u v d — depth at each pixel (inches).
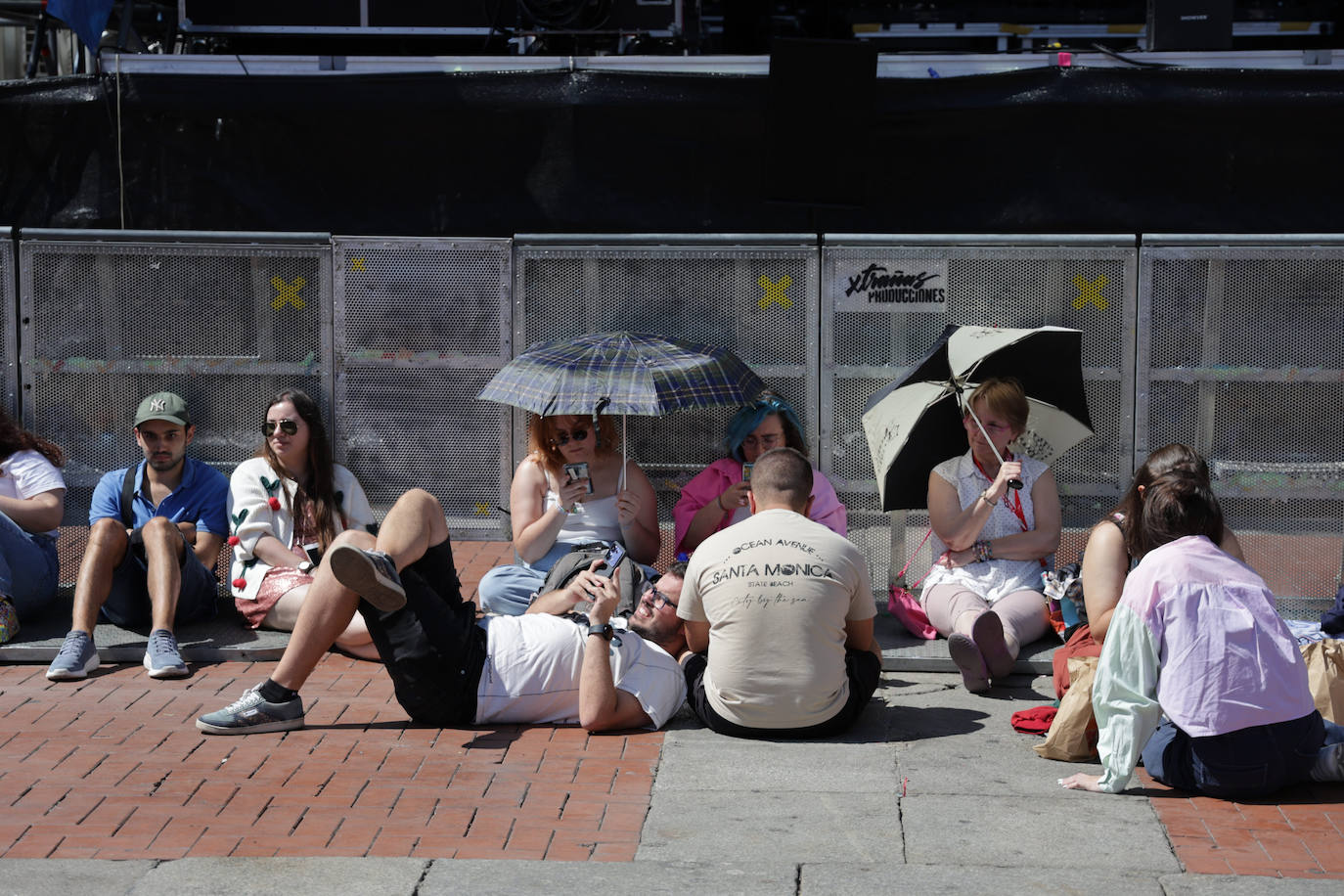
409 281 268.8
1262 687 164.1
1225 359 250.2
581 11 339.0
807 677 187.2
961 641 210.2
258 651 230.7
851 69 299.1
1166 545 172.7
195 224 330.6
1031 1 427.2
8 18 409.7
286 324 271.0
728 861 149.2
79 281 268.8
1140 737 166.9
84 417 271.1
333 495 242.7
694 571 195.0
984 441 229.0
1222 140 310.7
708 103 319.6
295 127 327.0
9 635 231.3
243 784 172.9
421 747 188.1
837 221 321.1
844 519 245.4
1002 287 253.4
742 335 260.5
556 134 323.6
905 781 174.9
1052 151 314.8
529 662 196.9
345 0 343.0
